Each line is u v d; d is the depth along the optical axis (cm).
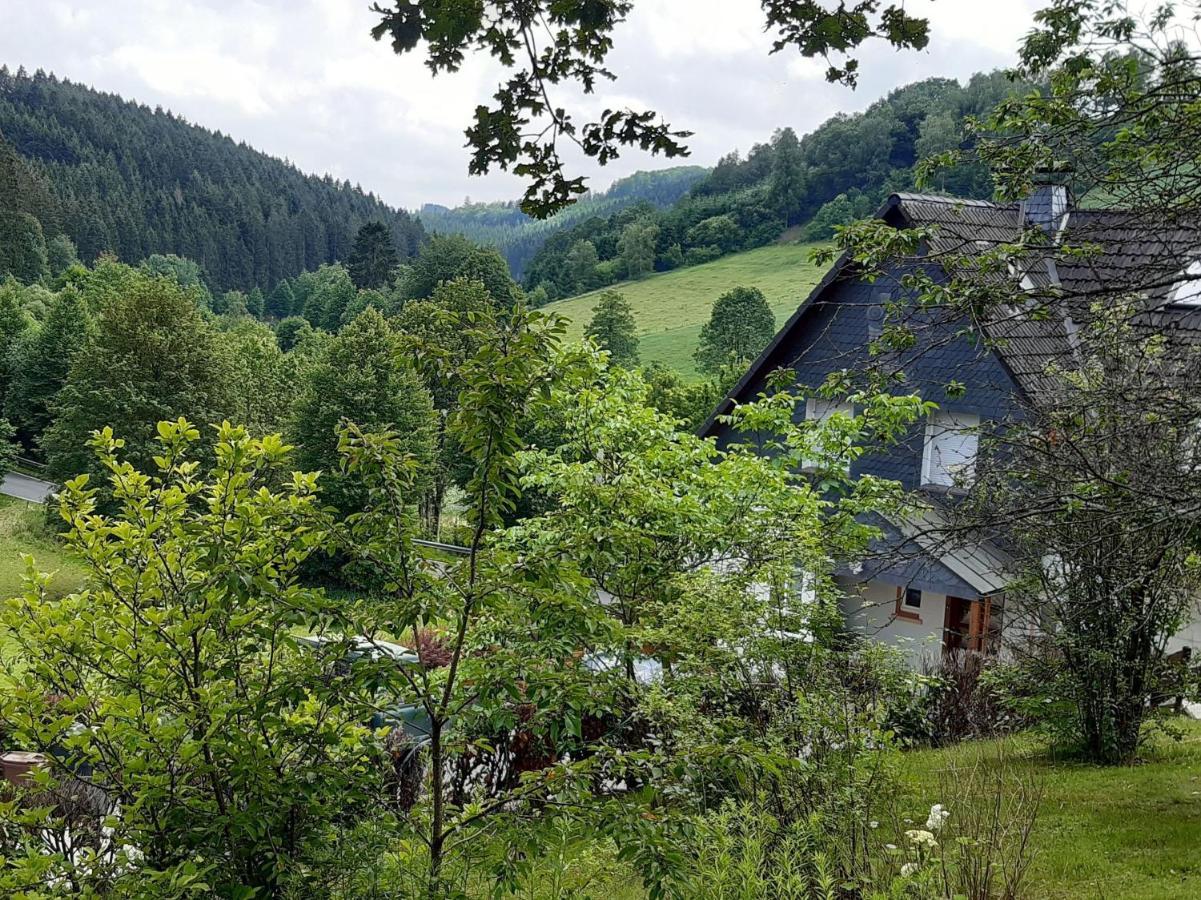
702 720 550
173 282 4725
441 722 423
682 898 391
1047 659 991
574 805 405
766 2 367
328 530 430
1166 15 597
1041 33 628
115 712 423
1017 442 719
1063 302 647
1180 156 600
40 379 6359
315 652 436
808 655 623
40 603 448
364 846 433
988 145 657
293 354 6988
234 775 418
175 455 470
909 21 364
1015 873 494
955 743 1092
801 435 1063
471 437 423
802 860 483
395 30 357
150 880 391
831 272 1752
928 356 1631
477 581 428
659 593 782
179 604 445
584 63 382
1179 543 633
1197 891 577
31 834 459
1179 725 1127
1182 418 630
